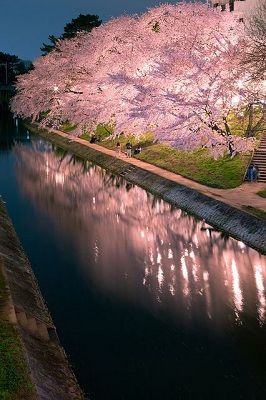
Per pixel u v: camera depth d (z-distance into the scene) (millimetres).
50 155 59812
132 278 21219
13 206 34844
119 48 54750
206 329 16703
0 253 20625
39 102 71688
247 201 28203
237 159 36500
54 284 20469
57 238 27031
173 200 32969
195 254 24156
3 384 10289
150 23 53312
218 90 36812
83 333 16359
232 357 15055
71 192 39312
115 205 34719
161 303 18750
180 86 39062
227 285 20328
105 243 26188
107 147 56469
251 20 45812
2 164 53438
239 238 24734
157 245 25812
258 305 18484
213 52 39344
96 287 20250
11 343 12156
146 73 46750
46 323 16250
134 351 15227
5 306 14539
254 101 38094
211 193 30703
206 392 13211
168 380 13773
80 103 57094
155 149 47406
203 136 37188
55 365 13453
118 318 17531
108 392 13078
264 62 32344
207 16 44438
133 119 43219
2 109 142500
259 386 13508
